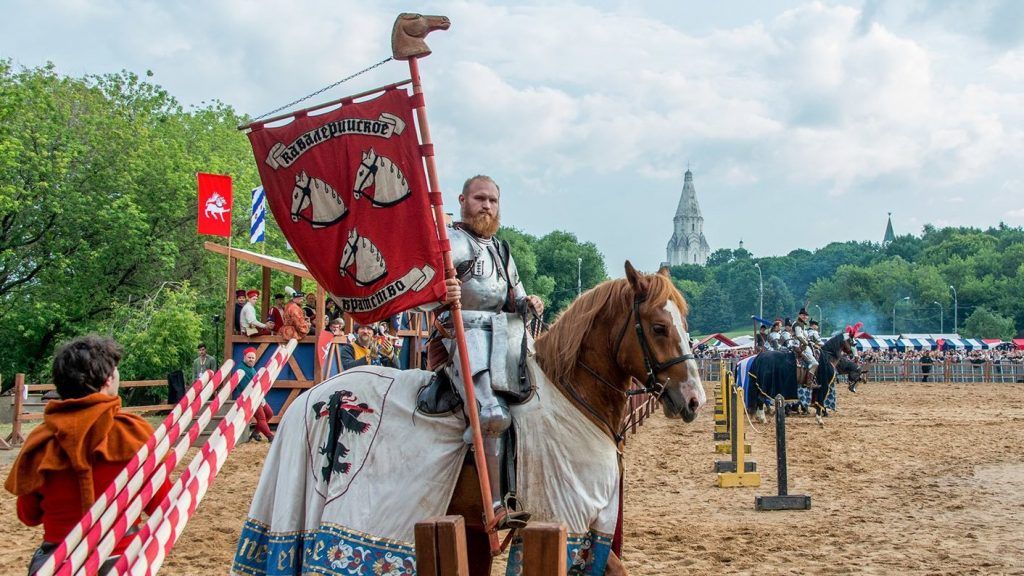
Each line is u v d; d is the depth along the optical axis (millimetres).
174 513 3451
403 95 4680
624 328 4840
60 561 3328
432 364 4914
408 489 4566
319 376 15312
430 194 4613
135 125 29906
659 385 4816
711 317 148125
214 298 28125
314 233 4746
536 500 4574
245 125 4820
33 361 28219
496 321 4711
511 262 4984
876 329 123938
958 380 42781
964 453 14617
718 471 12727
